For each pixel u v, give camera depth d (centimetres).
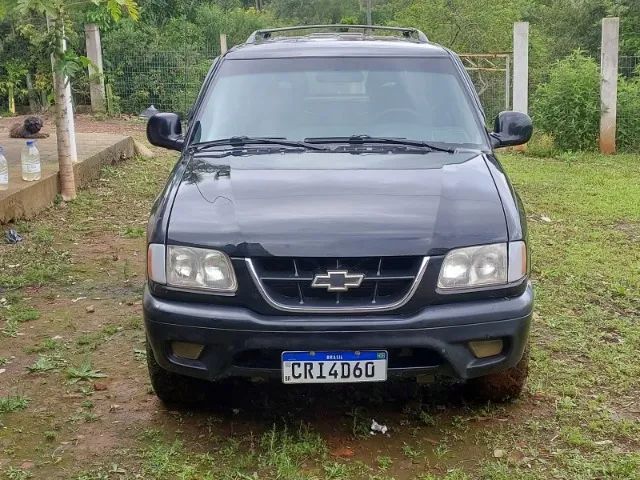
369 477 351
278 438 386
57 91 870
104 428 400
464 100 487
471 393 418
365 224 356
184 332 358
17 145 1094
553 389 438
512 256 366
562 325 535
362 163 421
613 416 409
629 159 1278
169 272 365
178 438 388
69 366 473
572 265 678
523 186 1034
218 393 436
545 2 3278
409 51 511
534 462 364
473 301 360
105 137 1193
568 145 1362
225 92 491
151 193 968
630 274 653
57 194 887
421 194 382
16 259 688
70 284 630
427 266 351
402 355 366
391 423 404
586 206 910
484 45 2116
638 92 1381
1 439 388
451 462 365
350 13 4384
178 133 498
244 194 384
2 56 1759
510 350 367
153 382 405
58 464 366
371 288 352
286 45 521
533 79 1742
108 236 775
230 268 353
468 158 434
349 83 488
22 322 548
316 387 444
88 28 1716
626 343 506
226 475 352
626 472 354
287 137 462
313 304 349
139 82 1920
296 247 349
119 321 548
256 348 350
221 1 3834
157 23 2362
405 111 476
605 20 1307
